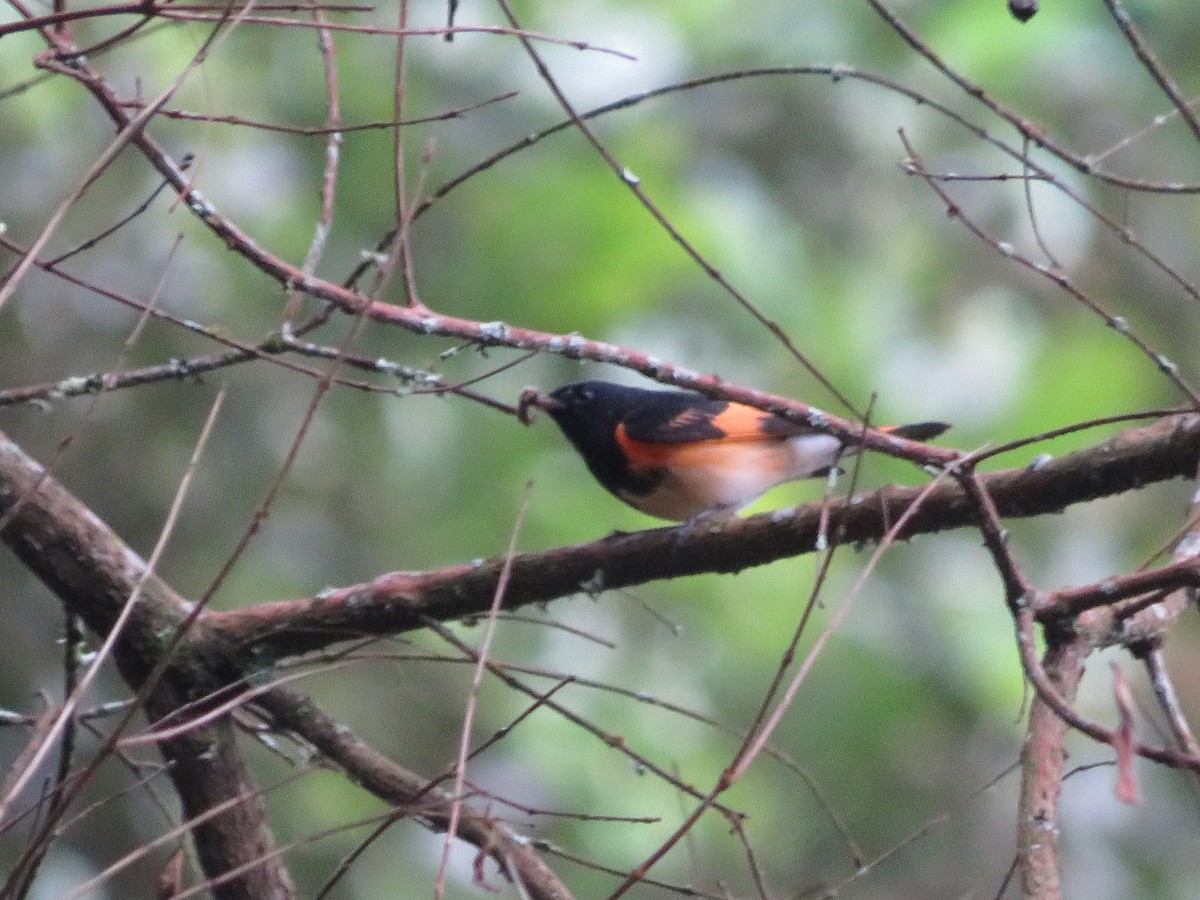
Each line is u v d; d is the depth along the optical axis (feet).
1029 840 15.29
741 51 44.16
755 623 40.70
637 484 26.58
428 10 42.60
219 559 36.09
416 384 20.72
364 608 20.59
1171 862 37.65
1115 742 11.29
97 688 33.12
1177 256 42.14
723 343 42.04
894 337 42.55
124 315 36.04
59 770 16.44
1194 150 41.68
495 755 38.29
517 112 43.42
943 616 41.55
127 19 37.73
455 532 40.42
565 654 40.09
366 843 14.93
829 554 13.82
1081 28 40.45
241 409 37.32
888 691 39.68
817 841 37.91
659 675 40.14
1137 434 17.49
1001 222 42.16
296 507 38.06
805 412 17.56
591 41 44.52
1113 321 15.34
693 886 17.01
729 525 19.70
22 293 35.29
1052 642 16.90
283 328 18.49
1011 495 17.93
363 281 39.81
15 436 34.78
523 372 42.37
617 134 43.68
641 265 41.47
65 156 37.11
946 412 42.04
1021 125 15.87
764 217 42.50
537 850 19.61
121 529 35.22
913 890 36.86
